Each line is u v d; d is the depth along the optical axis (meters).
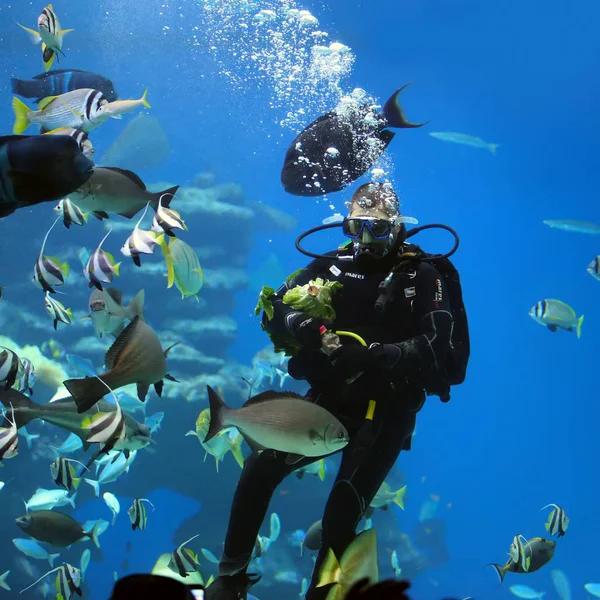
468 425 34.88
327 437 2.17
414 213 31.97
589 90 25.72
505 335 34.97
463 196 30.97
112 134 24.02
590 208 30.20
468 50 25.12
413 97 27.33
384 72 26.28
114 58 23.61
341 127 3.52
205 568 12.29
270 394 2.22
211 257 16.66
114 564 16.33
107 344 13.82
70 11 21.55
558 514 4.31
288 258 29.11
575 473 33.22
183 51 23.27
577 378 33.91
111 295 2.91
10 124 22.75
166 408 12.88
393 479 15.59
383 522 14.97
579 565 23.86
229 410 2.19
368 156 3.58
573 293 33.16
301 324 2.47
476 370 35.31
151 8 21.20
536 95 26.62
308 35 15.82
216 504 13.59
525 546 4.14
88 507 16.62
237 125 26.64
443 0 22.12
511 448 34.19
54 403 2.34
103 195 2.33
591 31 23.09
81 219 2.66
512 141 28.62
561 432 33.97
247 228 17.25
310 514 13.41
